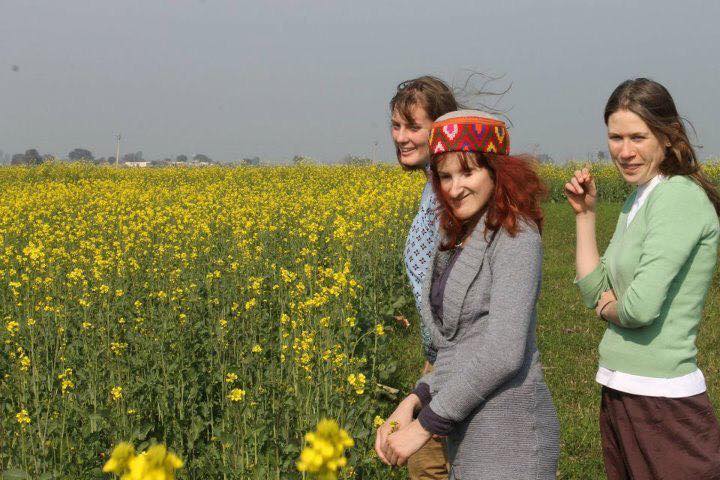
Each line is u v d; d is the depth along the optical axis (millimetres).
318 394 4457
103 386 5059
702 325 8383
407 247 3195
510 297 2199
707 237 2689
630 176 2869
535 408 2262
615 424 2871
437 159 2355
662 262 2613
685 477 2703
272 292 7340
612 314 2852
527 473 2219
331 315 5664
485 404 2242
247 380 5070
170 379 5086
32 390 4711
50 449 4227
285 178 24922
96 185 20812
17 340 5754
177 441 4324
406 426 2283
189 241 10414
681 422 2717
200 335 5996
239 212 13273
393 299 8211
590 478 4840
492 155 2283
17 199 15797
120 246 10219
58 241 10883
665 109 2801
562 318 8898
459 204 2344
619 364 2811
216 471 4035
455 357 2355
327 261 9875
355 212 12617
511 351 2148
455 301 2330
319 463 1479
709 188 2783
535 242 2266
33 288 6969
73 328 6055
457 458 2324
